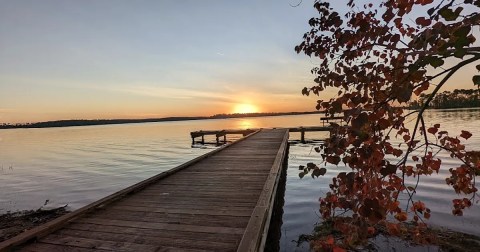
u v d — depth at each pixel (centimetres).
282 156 934
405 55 211
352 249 487
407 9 205
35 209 970
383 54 255
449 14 146
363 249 486
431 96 194
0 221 851
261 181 629
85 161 2147
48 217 880
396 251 482
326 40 261
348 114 190
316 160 1642
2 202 1070
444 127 2634
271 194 510
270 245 570
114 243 345
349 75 237
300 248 549
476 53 163
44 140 5444
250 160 906
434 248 488
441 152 1352
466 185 279
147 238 356
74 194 1162
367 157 194
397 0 211
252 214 404
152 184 626
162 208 466
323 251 250
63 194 1166
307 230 634
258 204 443
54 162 2175
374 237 519
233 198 511
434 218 625
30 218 871
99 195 1137
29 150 3381
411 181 952
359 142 191
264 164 830
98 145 3550
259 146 1266
